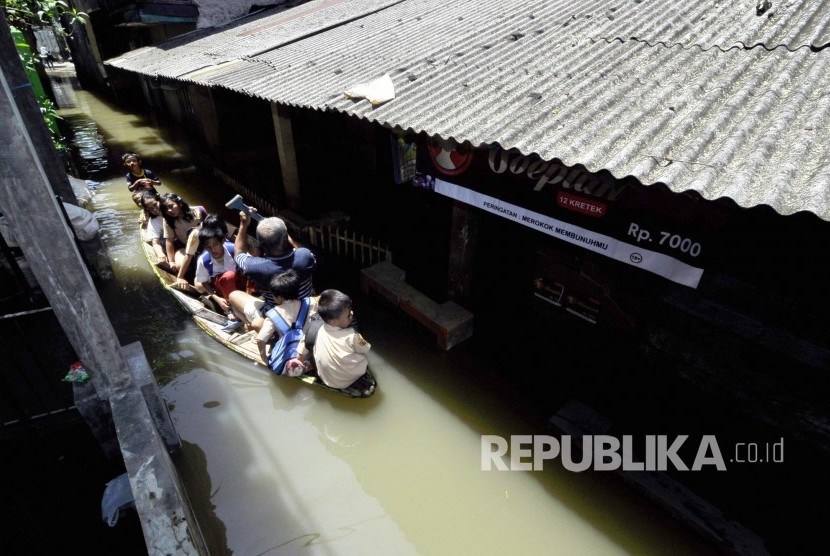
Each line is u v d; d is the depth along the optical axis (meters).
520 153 3.34
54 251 2.66
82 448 3.82
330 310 4.34
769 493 3.72
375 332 5.89
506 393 4.97
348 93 4.98
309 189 9.31
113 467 3.69
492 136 3.59
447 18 7.25
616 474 4.07
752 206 2.38
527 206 4.33
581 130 3.41
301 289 5.11
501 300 5.88
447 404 4.85
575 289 4.98
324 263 7.50
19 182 2.43
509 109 3.95
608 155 3.06
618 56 4.34
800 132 2.81
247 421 4.57
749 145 2.85
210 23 13.17
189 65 8.56
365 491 4.00
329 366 4.59
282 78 6.42
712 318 3.72
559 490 3.99
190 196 10.47
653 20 4.81
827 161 2.53
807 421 3.37
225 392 4.87
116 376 3.20
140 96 19.28
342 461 4.25
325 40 8.02
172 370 5.12
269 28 10.64
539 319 5.52
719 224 3.17
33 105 5.99
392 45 6.61
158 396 3.79
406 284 6.29
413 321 6.09
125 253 7.48
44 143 6.26
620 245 3.76
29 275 5.43
